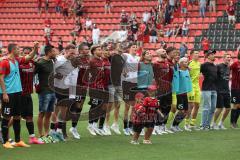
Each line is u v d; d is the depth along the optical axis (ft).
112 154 39.60
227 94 55.72
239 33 122.21
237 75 55.67
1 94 42.32
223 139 48.01
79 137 47.50
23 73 42.68
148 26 126.72
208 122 55.42
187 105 53.16
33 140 44.09
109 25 140.15
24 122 56.49
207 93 54.80
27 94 43.19
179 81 52.42
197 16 130.41
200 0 128.77
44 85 44.06
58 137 45.73
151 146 43.52
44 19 148.87
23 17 151.64
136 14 140.05
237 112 56.49
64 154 39.47
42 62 43.93
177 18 131.34
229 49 119.55
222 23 126.31
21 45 145.07
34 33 146.82
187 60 52.95
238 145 44.45
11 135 48.32
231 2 124.16
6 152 40.01
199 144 44.86
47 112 44.80
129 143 44.96
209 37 124.26
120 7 144.05
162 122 51.55
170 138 48.44
